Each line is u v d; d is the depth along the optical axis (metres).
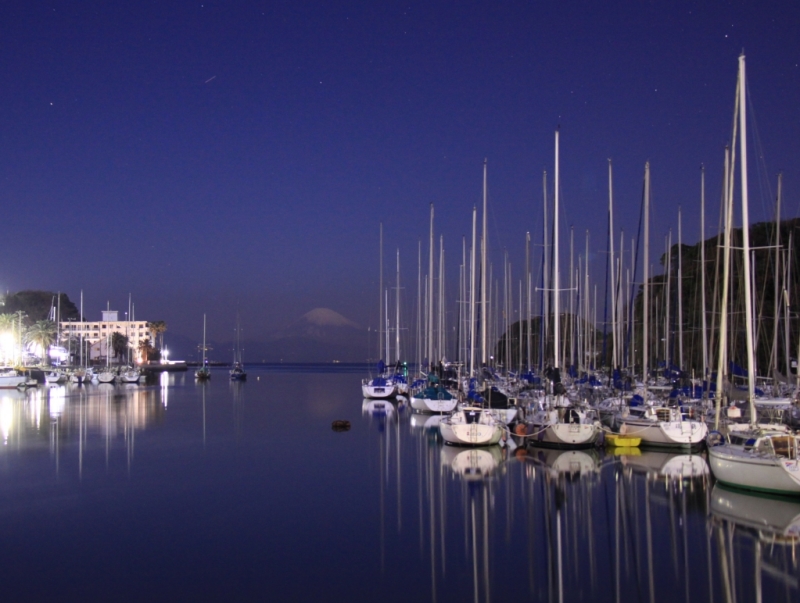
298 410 62.06
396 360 75.62
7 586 16.95
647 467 30.36
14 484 28.08
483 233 45.22
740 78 25.36
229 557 19.02
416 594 16.50
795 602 15.91
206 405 68.44
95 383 115.50
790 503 23.61
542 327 43.56
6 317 136.88
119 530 21.52
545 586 16.97
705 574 17.58
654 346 60.09
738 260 40.72
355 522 22.38
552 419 35.91
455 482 27.97
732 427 26.56
